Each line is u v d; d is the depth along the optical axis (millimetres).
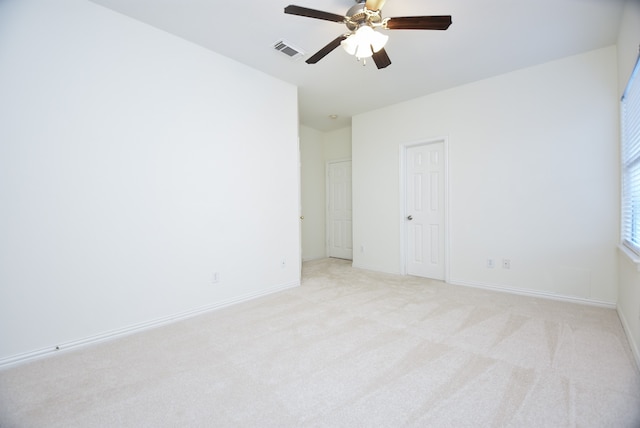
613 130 2539
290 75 3123
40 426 1246
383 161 4141
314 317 2467
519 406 1326
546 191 2873
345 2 1967
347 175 5195
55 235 1869
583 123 2670
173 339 2080
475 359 1750
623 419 1232
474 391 1443
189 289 2508
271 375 1612
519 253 3045
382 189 4176
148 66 2256
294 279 3439
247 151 2945
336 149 5305
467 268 3396
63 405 1379
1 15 1684
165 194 2363
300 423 1244
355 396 1420
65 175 1900
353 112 4332
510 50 2594
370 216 4336
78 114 1943
